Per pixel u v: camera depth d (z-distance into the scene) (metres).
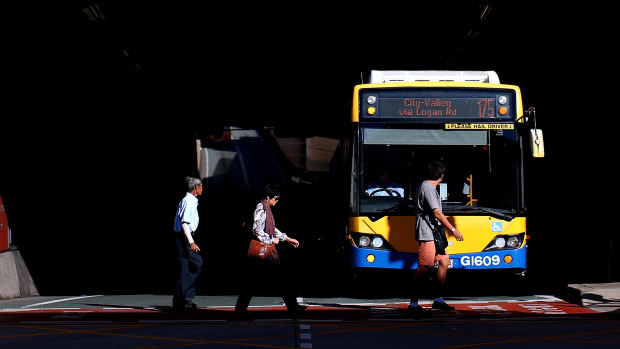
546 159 24.52
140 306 14.73
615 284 15.20
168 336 10.91
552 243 24.02
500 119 15.10
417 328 11.38
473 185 14.87
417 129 15.05
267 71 30.06
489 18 20.81
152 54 26.08
